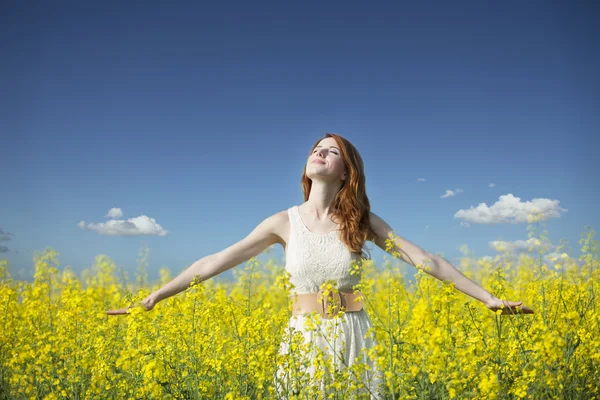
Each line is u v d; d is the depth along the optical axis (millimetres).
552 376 2686
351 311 3129
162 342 3479
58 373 3186
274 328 3393
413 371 2420
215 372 3357
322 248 3160
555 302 4148
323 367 2791
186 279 3453
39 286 5539
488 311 4332
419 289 3336
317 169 3291
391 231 3422
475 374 2811
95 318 4406
